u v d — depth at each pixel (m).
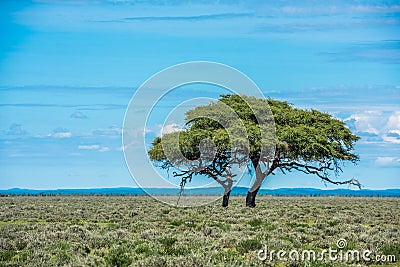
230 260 22.09
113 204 77.06
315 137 59.97
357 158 62.84
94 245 28.62
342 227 35.72
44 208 65.38
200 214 50.94
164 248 25.39
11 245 27.70
